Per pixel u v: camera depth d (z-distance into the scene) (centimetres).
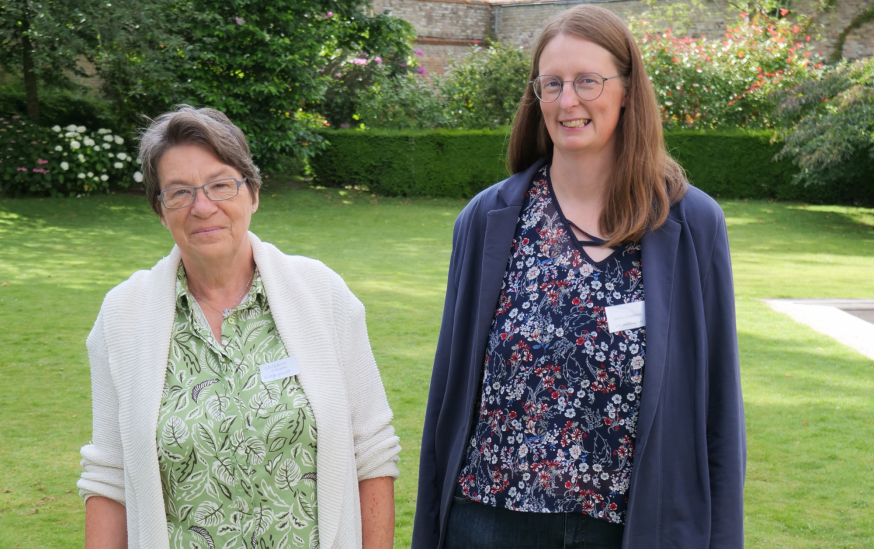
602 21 173
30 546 311
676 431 169
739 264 966
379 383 176
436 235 1158
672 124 1560
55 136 1323
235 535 155
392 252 1012
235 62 1359
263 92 1387
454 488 183
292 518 157
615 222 173
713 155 1523
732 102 1598
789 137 1356
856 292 814
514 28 2438
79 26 1184
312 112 1738
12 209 1205
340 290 172
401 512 349
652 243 172
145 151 160
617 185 172
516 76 1650
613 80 172
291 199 1431
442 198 1547
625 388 167
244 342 164
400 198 1544
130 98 1419
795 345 613
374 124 1661
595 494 168
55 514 338
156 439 154
